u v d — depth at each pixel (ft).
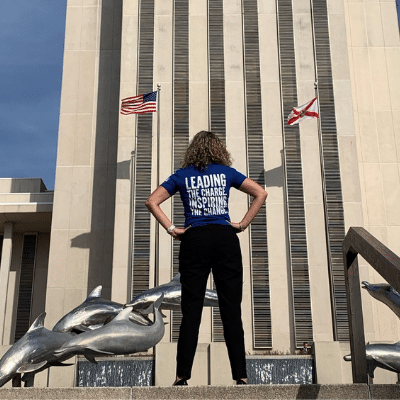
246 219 14.70
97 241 78.43
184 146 76.28
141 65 79.46
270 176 75.00
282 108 77.46
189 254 14.19
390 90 83.51
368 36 85.87
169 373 51.49
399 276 11.34
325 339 68.54
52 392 12.19
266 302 70.08
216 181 14.76
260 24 81.41
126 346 18.97
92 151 82.28
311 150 75.72
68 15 88.53
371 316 70.28
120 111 77.87
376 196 78.84
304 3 82.17
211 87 78.54
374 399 12.02
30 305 90.89
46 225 92.43
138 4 82.17
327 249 71.97
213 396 12.09
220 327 68.95
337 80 78.59
